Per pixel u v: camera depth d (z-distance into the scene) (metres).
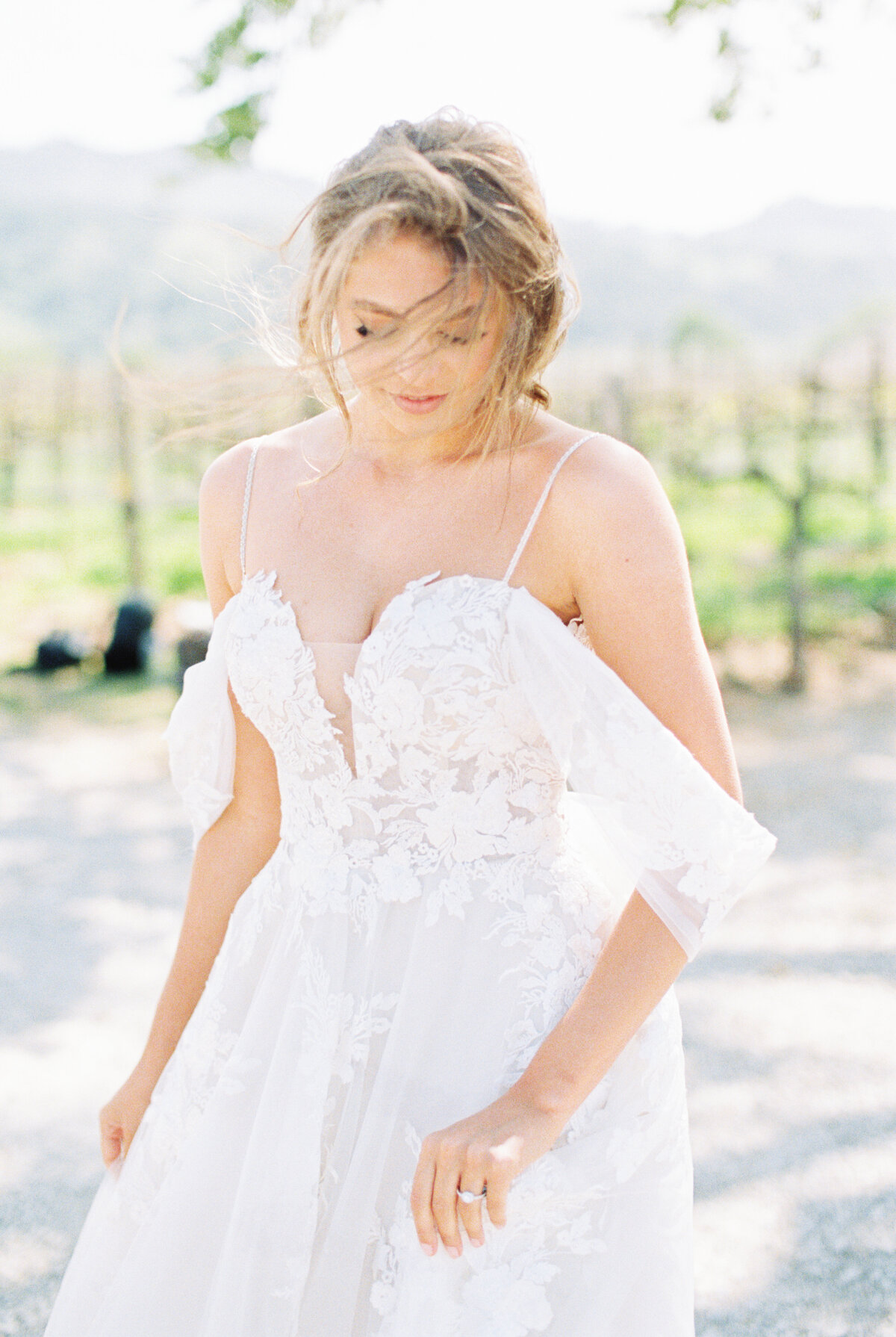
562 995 1.27
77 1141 2.98
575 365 10.41
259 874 1.50
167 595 9.89
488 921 1.28
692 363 10.22
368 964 1.29
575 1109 1.17
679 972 1.21
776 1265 2.40
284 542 1.39
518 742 1.28
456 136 1.22
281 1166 1.25
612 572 1.22
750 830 1.19
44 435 12.19
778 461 9.94
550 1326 1.19
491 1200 1.11
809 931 4.10
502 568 1.27
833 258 61.78
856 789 5.76
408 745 1.26
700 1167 2.75
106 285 56.34
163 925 4.34
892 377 9.73
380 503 1.34
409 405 1.24
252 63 5.25
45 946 4.16
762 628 8.55
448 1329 1.16
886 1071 3.16
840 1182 2.67
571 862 1.36
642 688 1.23
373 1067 1.28
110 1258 1.42
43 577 10.36
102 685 8.30
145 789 6.10
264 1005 1.34
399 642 1.24
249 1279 1.23
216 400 1.41
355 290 1.19
